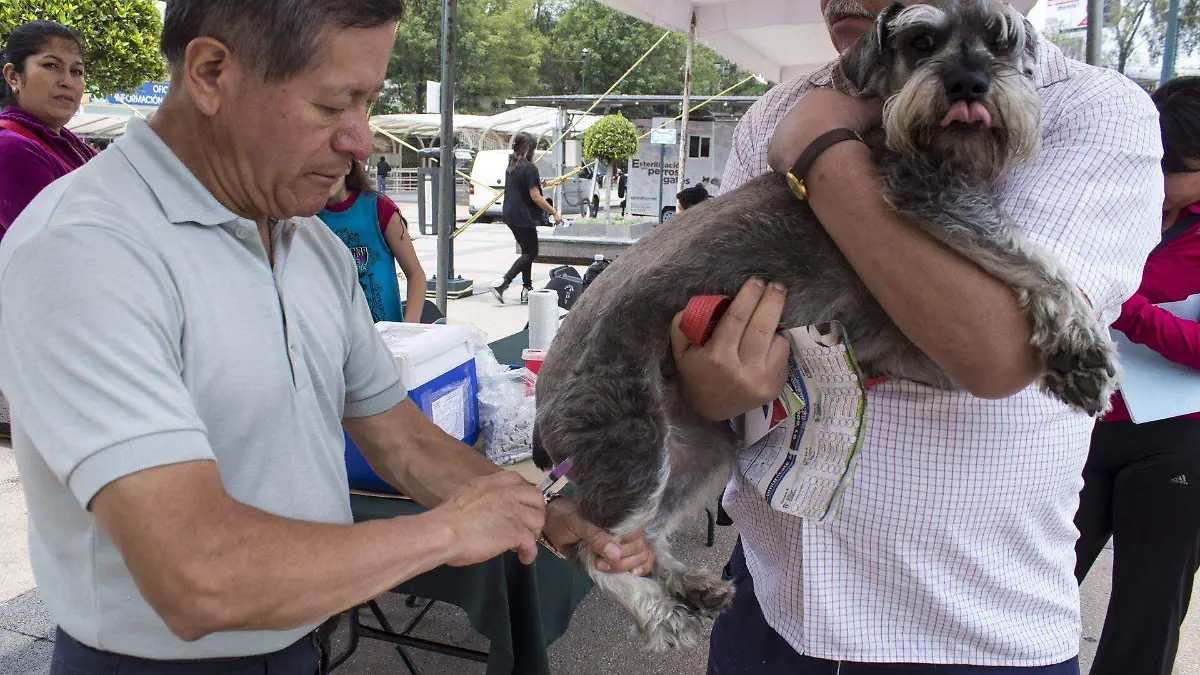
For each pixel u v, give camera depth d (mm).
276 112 1267
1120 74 1549
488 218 21953
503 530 1400
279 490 1430
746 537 1990
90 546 1299
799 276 1736
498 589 2271
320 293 1572
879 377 1640
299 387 1463
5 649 3287
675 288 1839
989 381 1348
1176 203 2883
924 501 1584
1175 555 2756
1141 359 2756
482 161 22188
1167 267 2816
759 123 2041
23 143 4016
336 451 1598
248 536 1125
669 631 2004
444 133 6297
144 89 18250
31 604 3605
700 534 4914
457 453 1780
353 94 1313
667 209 11523
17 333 1138
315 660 1674
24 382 1127
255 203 1378
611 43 41469
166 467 1094
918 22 1663
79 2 12703
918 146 1529
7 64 4305
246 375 1347
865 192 1400
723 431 2061
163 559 1070
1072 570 1762
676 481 2141
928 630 1660
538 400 2211
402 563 1241
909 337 1399
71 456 1077
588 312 2025
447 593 2354
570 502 1980
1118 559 2879
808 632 1705
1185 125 2764
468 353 2738
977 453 1557
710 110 18562
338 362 1610
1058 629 1701
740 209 1840
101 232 1183
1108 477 2959
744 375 1525
